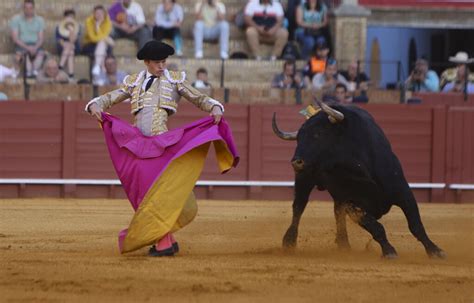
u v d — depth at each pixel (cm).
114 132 1650
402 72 3909
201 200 3127
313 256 1725
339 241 1834
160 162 1636
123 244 1639
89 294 1295
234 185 3177
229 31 3719
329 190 1742
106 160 3153
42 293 1298
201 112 3128
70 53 3416
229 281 1398
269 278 1430
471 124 3281
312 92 3325
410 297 1313
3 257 1631
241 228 2281
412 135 3259
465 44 4297
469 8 3966
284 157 3189
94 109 1650
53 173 3145
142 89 1661
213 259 1619
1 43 3562
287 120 3189
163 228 1625
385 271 1522
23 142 3133
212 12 3597
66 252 1730
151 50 1653
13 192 3138
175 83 1670
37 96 3259
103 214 2597
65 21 3444
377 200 1712
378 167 1678
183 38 3706
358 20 3731
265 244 1939
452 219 2648
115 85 3284
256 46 3622
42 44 3559
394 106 3247
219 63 3556
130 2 3566
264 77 3588
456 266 1602
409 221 1697
